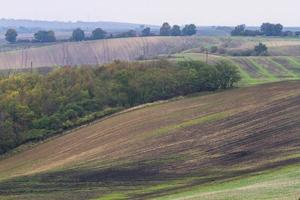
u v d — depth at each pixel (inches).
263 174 4101.9
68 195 4372.5
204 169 4623.5
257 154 4840.1
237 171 4409.5
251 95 7662.4
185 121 6525.6
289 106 6535.4
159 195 3981.3
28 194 4512.8
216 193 3462.1
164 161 5019.7
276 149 4913.9
